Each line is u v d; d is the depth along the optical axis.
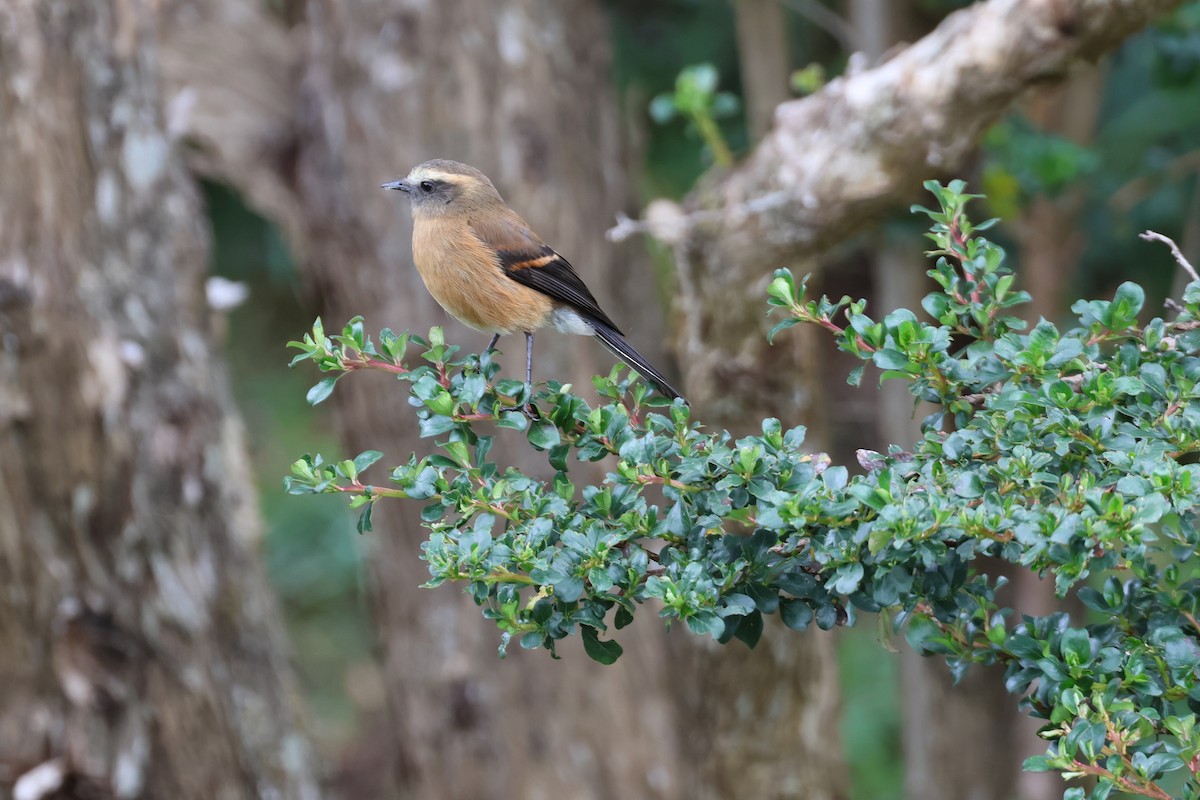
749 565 5.48
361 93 13.34
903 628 6.06
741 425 11.53
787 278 5.96
